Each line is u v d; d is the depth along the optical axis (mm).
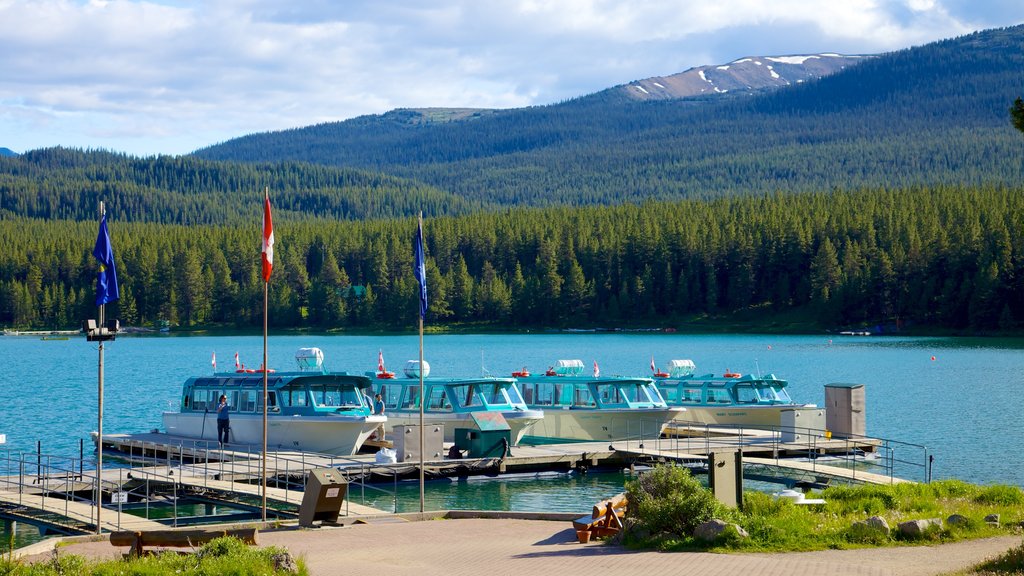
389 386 61719
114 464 57250
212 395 60500
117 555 29641
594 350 168875
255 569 23938
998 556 23500
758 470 51281
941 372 120062
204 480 44281
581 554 27172
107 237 34875
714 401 68312
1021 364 130500
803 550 26188
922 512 32031
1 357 165250
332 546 29906
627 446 56094
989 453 60219
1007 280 193500
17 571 23797
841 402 59281
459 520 35344
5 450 65125
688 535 28016
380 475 49062
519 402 59625
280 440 56031
